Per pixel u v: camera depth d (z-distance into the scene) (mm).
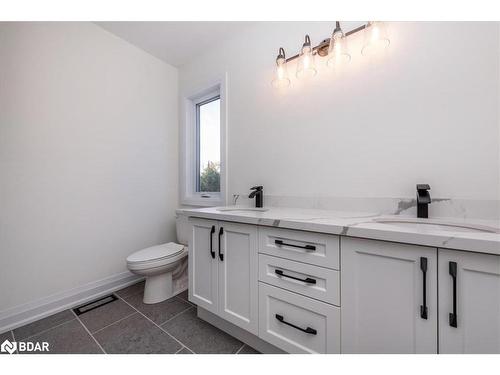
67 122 1645
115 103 1920
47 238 1556
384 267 790
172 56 2217
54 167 1585
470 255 656
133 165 2053
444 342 697
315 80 1459
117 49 1933
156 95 2230
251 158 1796
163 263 1635
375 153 1250
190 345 1235
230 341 1265
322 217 1097
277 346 1051
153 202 2209
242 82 1850
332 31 1393
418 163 1134
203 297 1382
